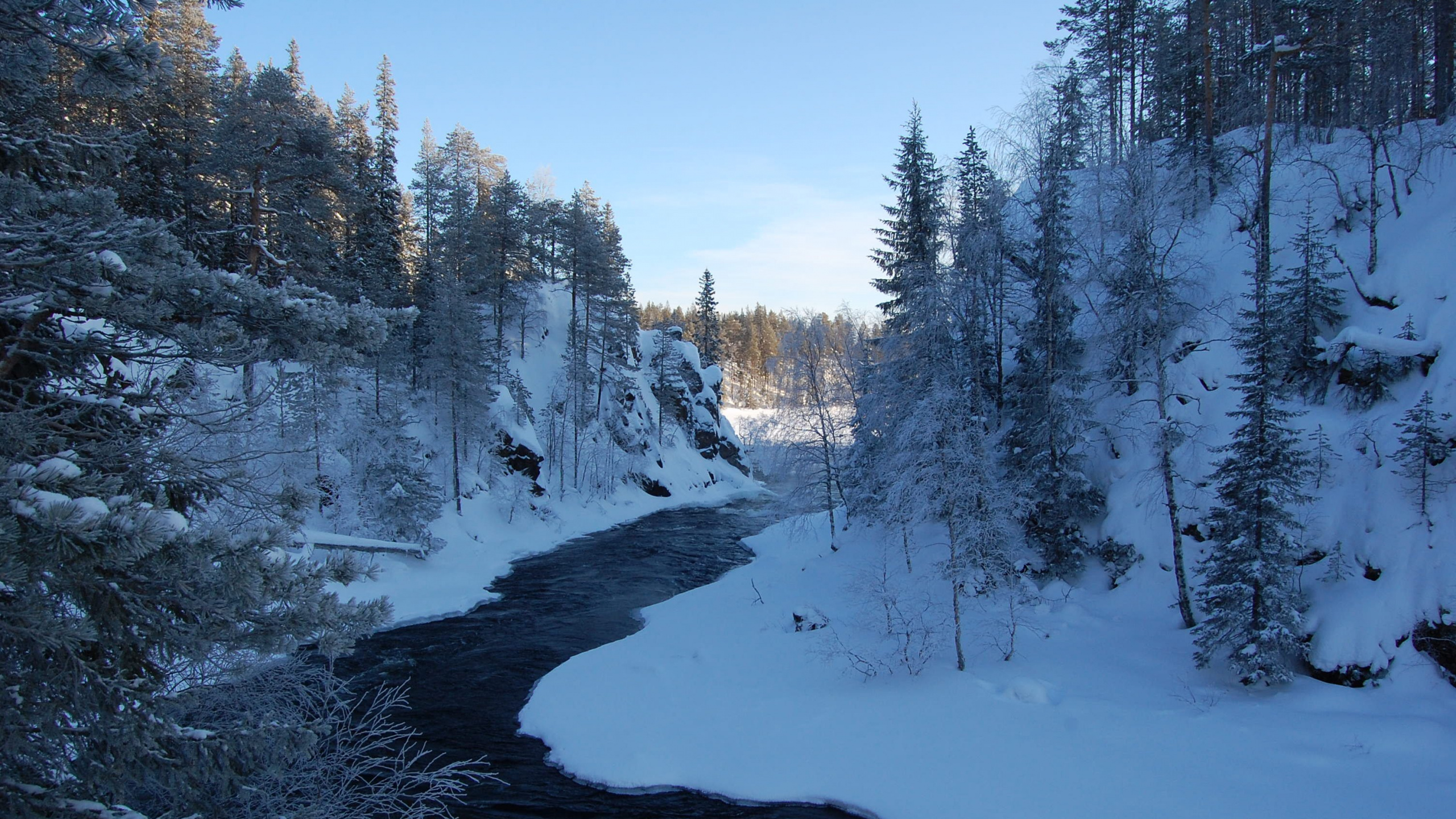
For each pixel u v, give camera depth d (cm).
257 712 867
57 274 493
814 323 3114
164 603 471
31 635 395
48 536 369
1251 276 2159
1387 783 1034
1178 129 3272
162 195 2894
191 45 3278
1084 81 2139
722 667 1870
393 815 1152
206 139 2878
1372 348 1675
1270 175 2238
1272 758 1140
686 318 11062
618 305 5966
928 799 1202
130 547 384
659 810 1270
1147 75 3447
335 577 530
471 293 4809
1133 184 1806
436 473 3994
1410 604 1345
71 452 466
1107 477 2186
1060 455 2130
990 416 2631
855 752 1377
